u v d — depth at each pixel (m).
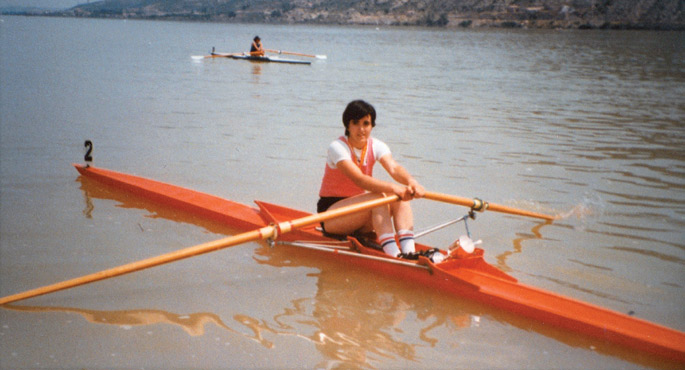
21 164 6.56
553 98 13.34
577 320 3.29
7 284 3.70
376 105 11.85
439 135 8.80
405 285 3.95
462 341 3.21
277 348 3.08
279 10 179.38
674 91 14.99
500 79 17.66
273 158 7.24
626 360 3.06
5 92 11.96
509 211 4.66
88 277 3.35
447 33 69.75
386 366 2.94
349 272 4.15
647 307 3.55
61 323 3.30
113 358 2.96
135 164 6.80
